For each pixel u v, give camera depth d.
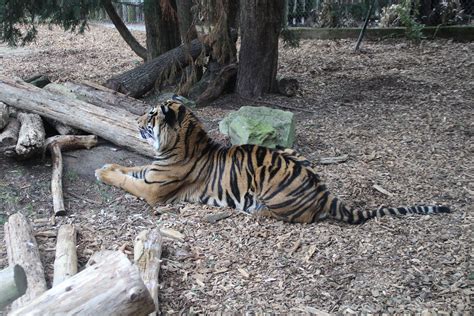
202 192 5.56
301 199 5.09
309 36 15.73
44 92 6.87
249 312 3.88
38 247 4.64
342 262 4.48
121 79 9.23
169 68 9.45
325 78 11.17
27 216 5.27
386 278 4.24
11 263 4.13
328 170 6.42
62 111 6.67
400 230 4.98
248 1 8.95
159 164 5.49
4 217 5.21
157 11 10.58
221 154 5.50
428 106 8.96
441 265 4.39
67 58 13.92
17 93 6.70
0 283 2.57
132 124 6.69
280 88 9.67
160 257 4.43
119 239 4.83
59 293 2.79
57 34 17.78
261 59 9.34
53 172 5.88
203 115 8.48
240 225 5.13
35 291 3.79
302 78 11.21
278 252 4.65
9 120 6.55
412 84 10.33
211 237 4.91
